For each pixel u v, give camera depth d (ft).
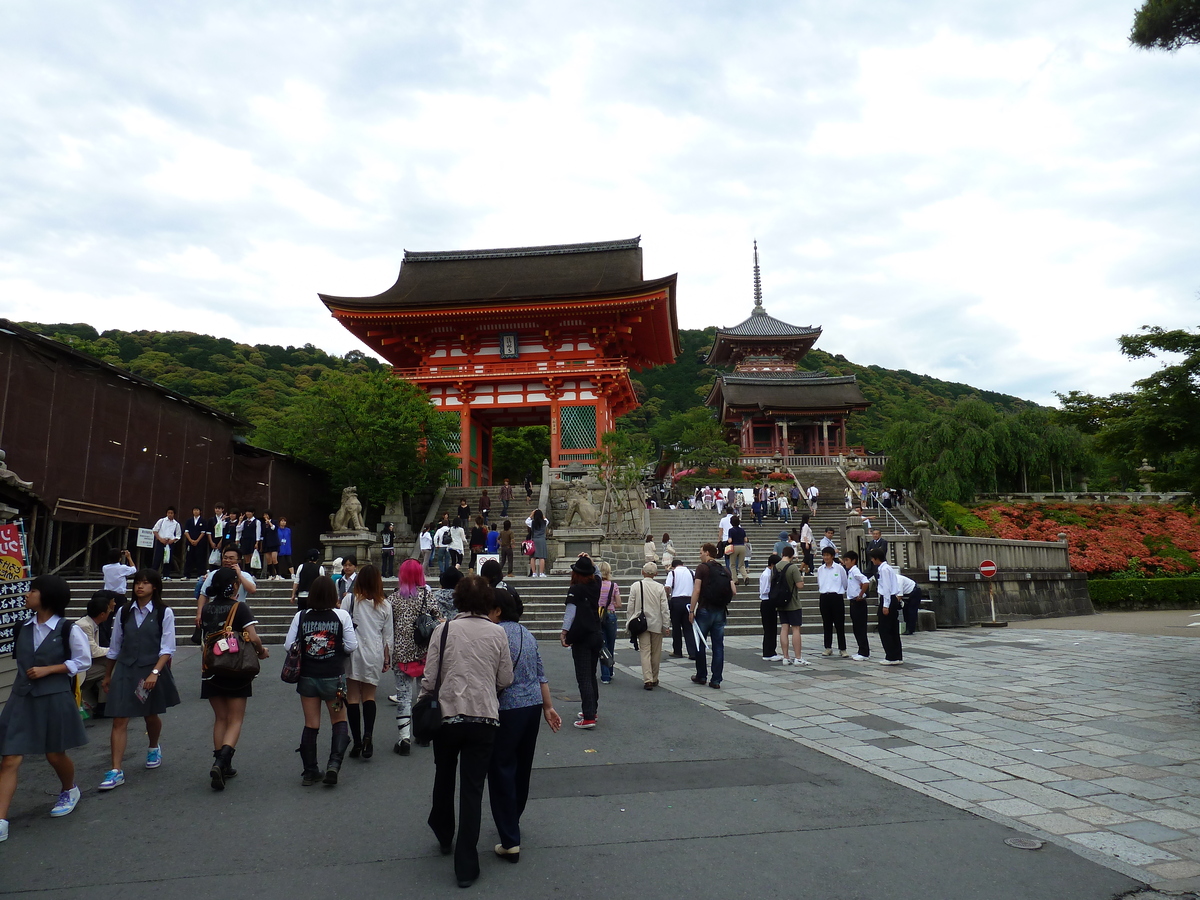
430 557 71.31
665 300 114.32
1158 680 37.37
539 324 119.14
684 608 38.45
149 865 16.10
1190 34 32.99
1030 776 21.94
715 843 17.13
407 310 114.42
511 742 16.51
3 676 24.41
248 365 234.38
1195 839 17.24
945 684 36.52
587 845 17.04
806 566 73.72
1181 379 30.76
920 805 19.61
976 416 130.52
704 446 172.04
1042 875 15.42
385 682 38.04
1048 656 46.09
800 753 24.68
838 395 222.07
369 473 91.50
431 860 16.33
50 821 18.80
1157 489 34.60
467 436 118.62
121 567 43.19
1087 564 103.86
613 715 30.37
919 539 65.72
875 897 14.48
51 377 58.44
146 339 247.09
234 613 21.94
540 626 53.26
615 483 90.84
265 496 84.48
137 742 26.71
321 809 19.60
